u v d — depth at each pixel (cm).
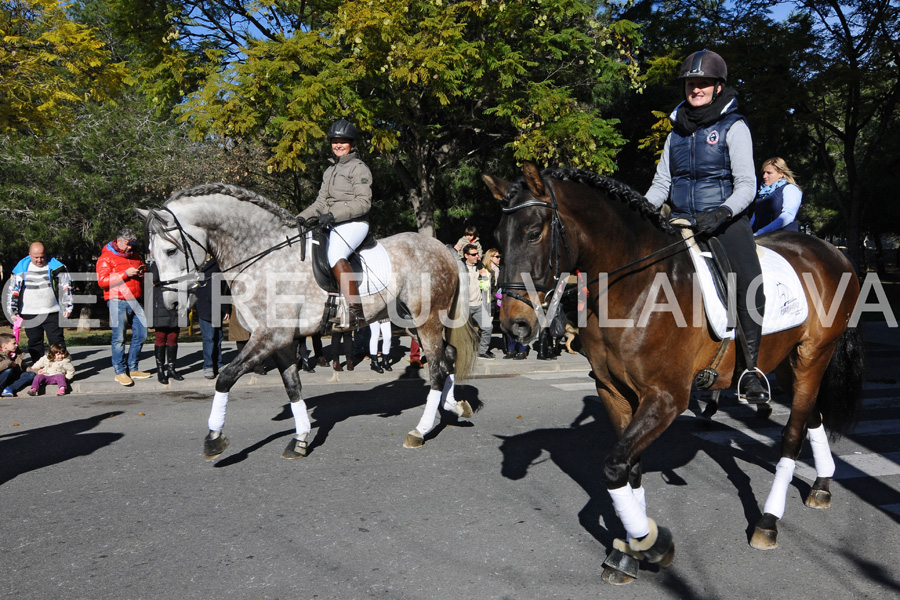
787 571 370
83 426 727
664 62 1434
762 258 427
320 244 599
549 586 354
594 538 415
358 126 1198
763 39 1529
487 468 559
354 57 1116
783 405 805
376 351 1062
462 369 698
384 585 355
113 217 2177
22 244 2067
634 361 348
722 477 535
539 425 715
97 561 387
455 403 714
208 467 571
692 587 352
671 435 670
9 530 434
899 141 2470
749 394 376
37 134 1262
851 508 464
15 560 389
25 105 1146
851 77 1556
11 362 907
